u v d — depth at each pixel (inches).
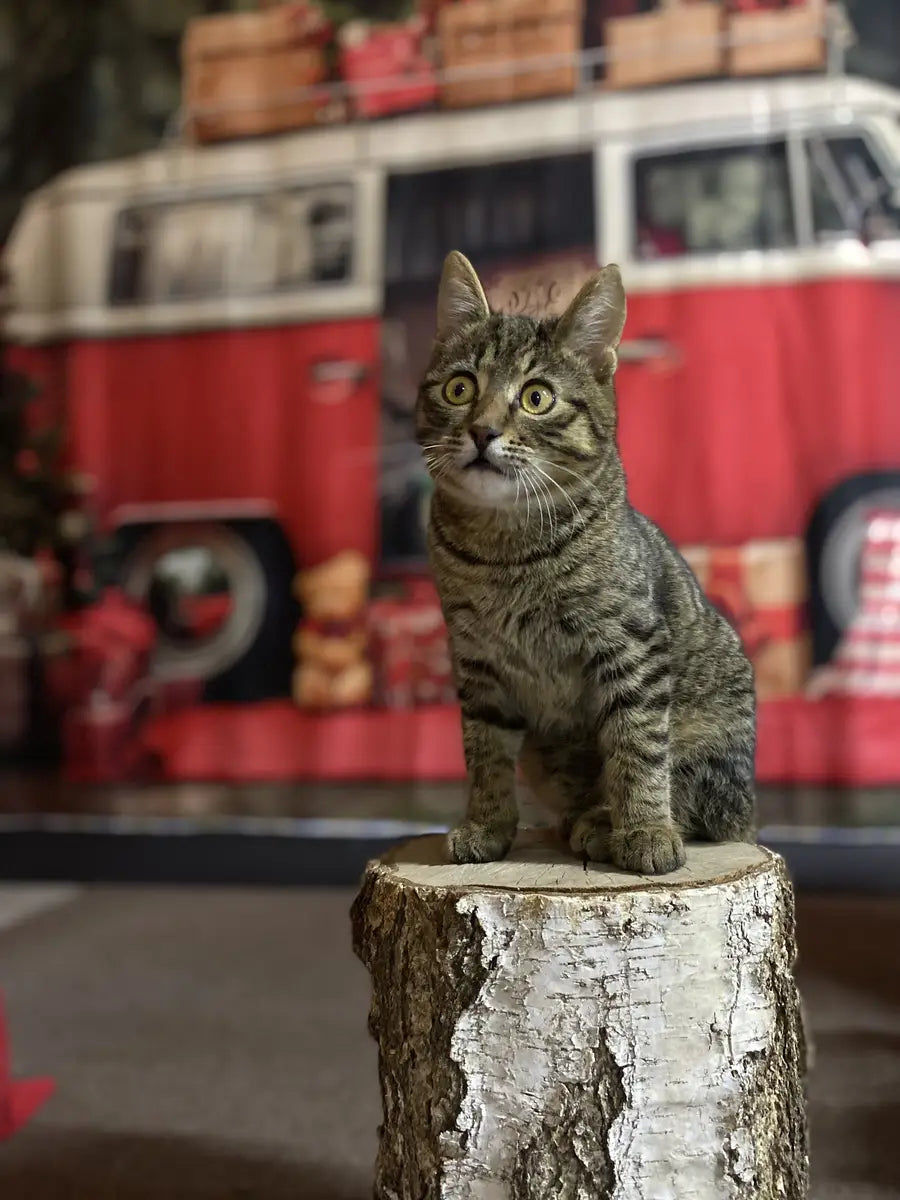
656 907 25.6
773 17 51.1
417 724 55.0
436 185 54.1
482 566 28.7
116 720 57.1
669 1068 25.8
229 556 56.4
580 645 28.5
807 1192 29.5
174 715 56.8
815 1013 40.6
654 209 52.4
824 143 51.1
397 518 55.2
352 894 55.1
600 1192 25.9
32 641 57.5
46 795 57.4
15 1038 40.3
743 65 51.5
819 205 51.2
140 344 56.8
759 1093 26.3
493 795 29.1
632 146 52.4
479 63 53.4
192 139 56.0
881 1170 32.6
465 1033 26.0
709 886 26.0
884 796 51.1
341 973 44.9
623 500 29.5
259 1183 32.9
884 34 50.6
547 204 53.2
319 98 54.8
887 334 51.1
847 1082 36.5
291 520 56.0
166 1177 33.1
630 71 52.3
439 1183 26.2
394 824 55.3
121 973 45.1
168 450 56.8
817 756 51.6
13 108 57.1
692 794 29.8
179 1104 36.4
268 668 56.2
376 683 55.3
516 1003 25.9
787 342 51.7
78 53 56.5
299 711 55.9
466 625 29.1
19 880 57.4
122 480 57.1
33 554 57.5
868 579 51.4
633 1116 25.8
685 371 52.4
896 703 51.2
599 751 29.3
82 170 56.8
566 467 28.8
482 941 25.9
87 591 57.2
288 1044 39.6
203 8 55.5
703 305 52.2
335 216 55.1
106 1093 37.0
